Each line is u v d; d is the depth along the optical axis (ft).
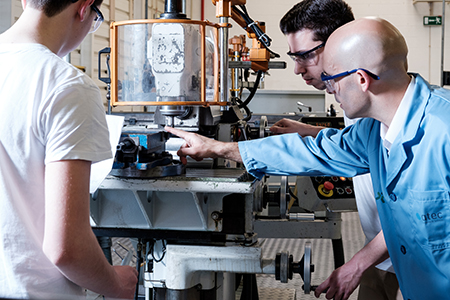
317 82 5.32
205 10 22.97
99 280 2.85
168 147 5.06
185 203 4.40
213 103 4.64
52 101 2.63
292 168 4.39
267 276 9.63
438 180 3.24
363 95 3.47
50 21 2.87
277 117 9.35
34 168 2.72
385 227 3.86
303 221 6.87
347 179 6.77
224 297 5.30
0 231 2.66
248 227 4.40
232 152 4.44
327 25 4.89
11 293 2.69
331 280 4.45
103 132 2.84
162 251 4.87
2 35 2.87
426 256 3.44
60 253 2.60
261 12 22.93
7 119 2.65
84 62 13.37
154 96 4.44
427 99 3.35
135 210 4.48
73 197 2.63
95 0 3.07
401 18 22.58
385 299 5.52
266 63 6.53
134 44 4.40
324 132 4.57
